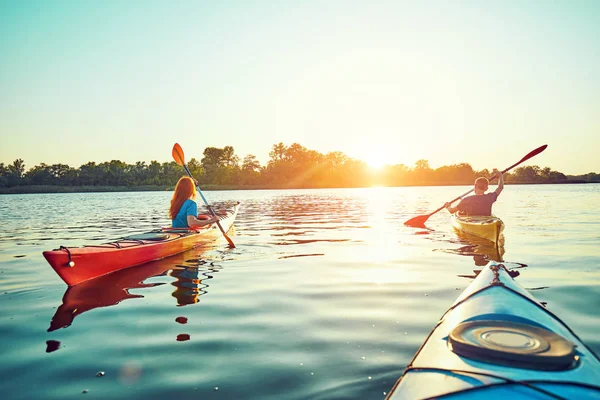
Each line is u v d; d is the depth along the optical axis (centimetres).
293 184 9400
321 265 571
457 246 714
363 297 414
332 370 256
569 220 1107
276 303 402
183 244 683
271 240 816
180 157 810
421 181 11369
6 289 470
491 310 243
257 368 262
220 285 474
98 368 268
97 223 1225
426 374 187
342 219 1268
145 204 2497
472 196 894
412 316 355
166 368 266
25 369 269
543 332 199
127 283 489
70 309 394
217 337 316
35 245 786
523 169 9150
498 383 169
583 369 176
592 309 361
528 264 550
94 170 8388
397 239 812
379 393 228
